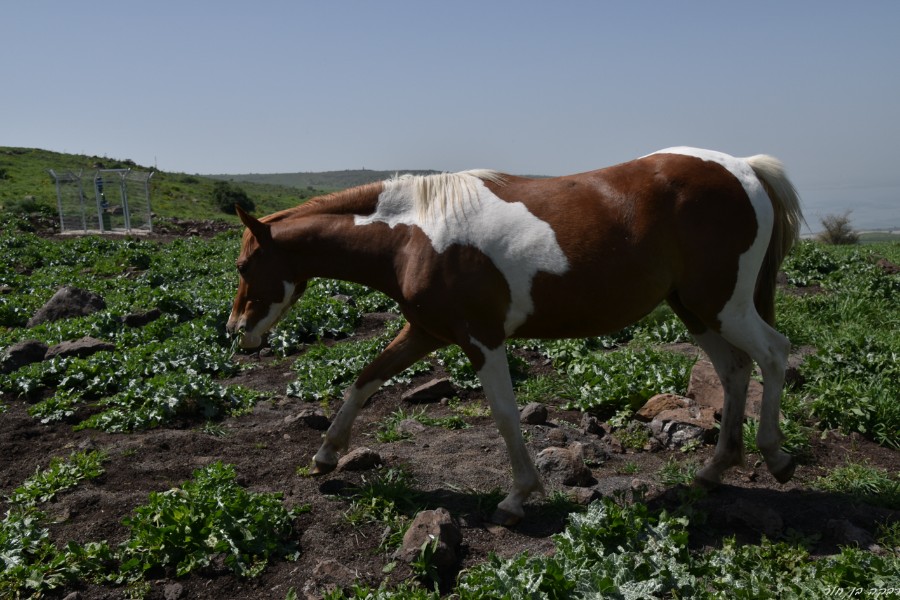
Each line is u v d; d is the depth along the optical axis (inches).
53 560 164.7
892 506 186.4
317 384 306.2
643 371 281.3
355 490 200.4
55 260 768.9
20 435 258.1
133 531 173.8
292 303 211.2
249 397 294.4
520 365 315.0
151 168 2645.2
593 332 188.5
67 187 1430.9
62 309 453.7
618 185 181.3
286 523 180.9
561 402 278.5
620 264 176.7
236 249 840.9
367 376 206.5
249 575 164.2
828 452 223.5
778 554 160.1
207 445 241.6
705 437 228.8
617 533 159.9
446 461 220.2
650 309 188.1
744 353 196.1
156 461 229.5
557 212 178.7
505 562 154.3
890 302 438.0
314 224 198.7
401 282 189.0
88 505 197.3
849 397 241.1
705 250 179.5
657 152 191.8
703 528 176.7
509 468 215.9
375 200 196.4
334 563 163.5
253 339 208.1
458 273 179.5
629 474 213.8
